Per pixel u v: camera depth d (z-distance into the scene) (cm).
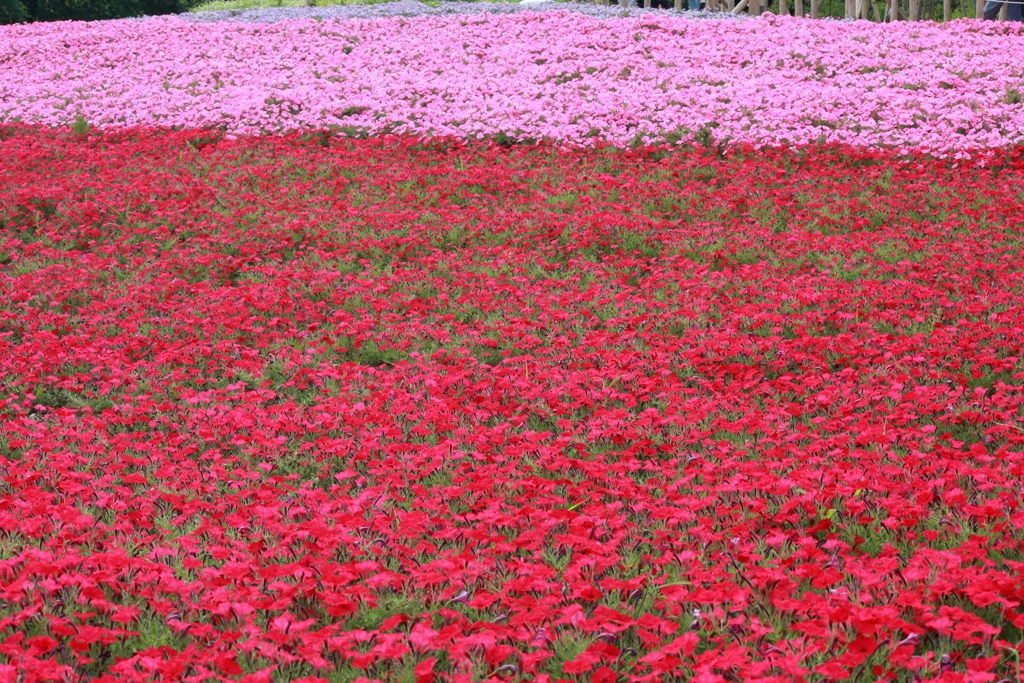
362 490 510
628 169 1257
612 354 698
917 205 1087
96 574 364
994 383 636
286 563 394
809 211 1088
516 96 1633
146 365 726
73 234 1087
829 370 681
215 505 468
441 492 466
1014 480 455
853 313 785
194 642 340
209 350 736
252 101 1614
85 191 1219
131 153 1383
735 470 497
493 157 1333
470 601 344
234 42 2169
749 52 1856
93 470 544
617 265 965
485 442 542
